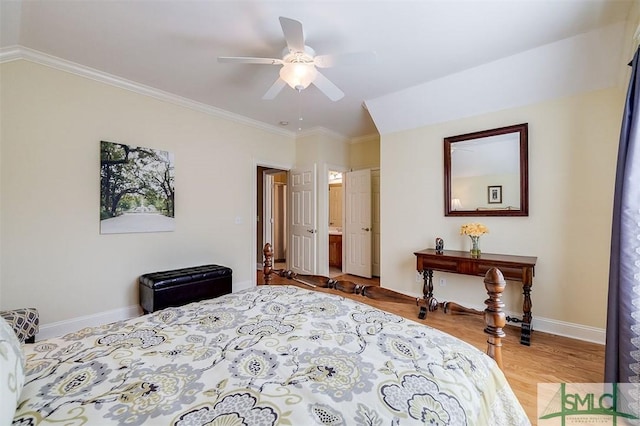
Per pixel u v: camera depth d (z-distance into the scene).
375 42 2.32
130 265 3.05
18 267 2.41
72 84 2.68
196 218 3.63
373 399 0.79
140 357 1.02
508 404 1.07
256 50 2.45
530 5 1.91
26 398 0.78
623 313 1.61
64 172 2.63
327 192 4.80
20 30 2.16
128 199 3.02
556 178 2.69
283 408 0.74
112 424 0.69
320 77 2.27
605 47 2.25
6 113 2.36
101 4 1.89
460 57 2.56
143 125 3.15
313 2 1.87
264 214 5.94
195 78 2.94
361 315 1.39
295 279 2.11
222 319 1.38
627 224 1.59
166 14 1.99
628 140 1.64
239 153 4.12
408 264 3.70
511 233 2.94
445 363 1.00
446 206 3.34
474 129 3.17
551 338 2.60
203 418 0.72
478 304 3.16
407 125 3.64
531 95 2.77
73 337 1.20
